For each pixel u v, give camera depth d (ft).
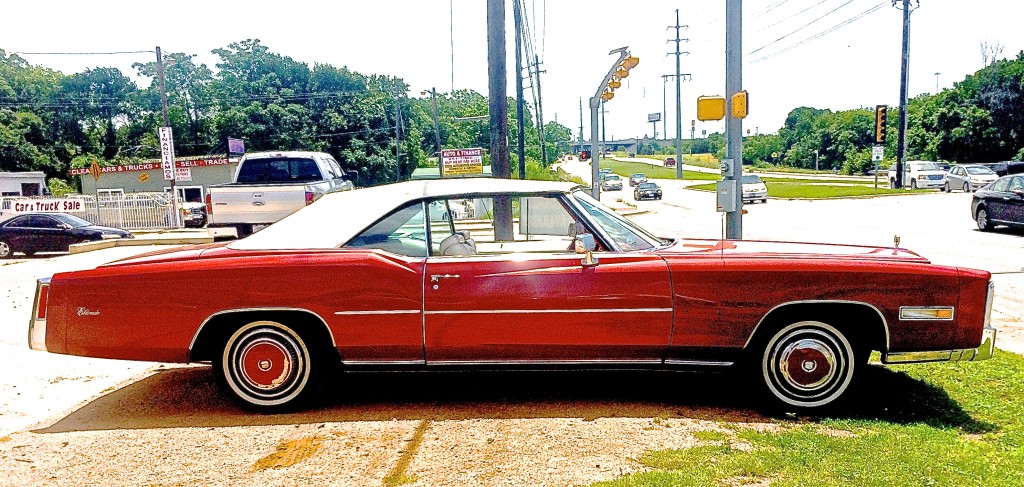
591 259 14.44
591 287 14.44
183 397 16.53
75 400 16.53
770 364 14.64
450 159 87.97
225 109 216.95
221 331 15.10
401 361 14.94
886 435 12.91
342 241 15.20
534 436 13.34
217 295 14.60
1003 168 112.16
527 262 14.69
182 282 14.65
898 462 11.57
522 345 14.62
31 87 254.68
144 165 134.41
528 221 16.78
